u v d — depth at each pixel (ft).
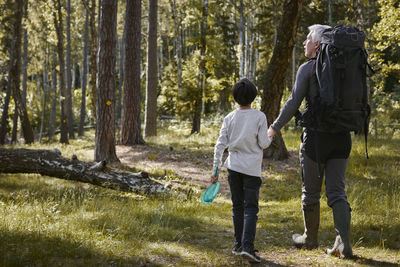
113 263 9.54
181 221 15.15
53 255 9.83
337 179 10.38
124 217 14.15
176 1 84.17
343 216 10.21
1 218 12.74
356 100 9.41
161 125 93.86
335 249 10.52
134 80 45.44
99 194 20.67
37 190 21.43
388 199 18.29
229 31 114.93
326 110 9.43
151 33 55.21
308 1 81.71
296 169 30.50
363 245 11.82
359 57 9.42
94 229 12.48
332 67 9.36
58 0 71.61
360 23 49.65
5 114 64.23
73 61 139.44
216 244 12.12
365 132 10.03
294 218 16.08
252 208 10.34
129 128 45.55
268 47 106.32
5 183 23.29
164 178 26.09
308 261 10.21
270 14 94.12
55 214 14.43
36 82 142.10
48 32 88.43
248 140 10.52
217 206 19.12
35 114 124.36
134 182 21.44
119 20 114.83
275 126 10.51
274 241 12.52
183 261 10.11
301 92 10.21
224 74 96.07
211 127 75.41
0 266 8.73
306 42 10.85
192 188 22.62
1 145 58.03
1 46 71.87
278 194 22.76
